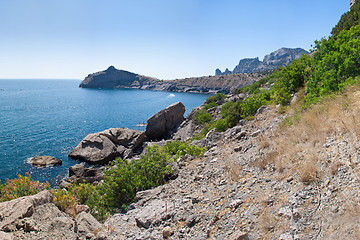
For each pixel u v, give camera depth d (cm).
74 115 9094
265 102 1792
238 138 1159
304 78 1524
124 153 3678
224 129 2128
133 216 680
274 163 630
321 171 458
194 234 471
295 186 462
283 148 680
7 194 780
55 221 627
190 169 960
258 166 671
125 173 1016
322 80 1060
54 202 753
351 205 325
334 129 593
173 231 510
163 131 5153
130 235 566
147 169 1031
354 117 551
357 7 2822
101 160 3509
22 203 641
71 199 793
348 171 409
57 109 10744
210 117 4244
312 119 738
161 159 1116
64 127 6662
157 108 11900
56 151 4184
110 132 4059
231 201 531
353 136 497
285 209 398
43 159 3472
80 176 2830
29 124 6888
